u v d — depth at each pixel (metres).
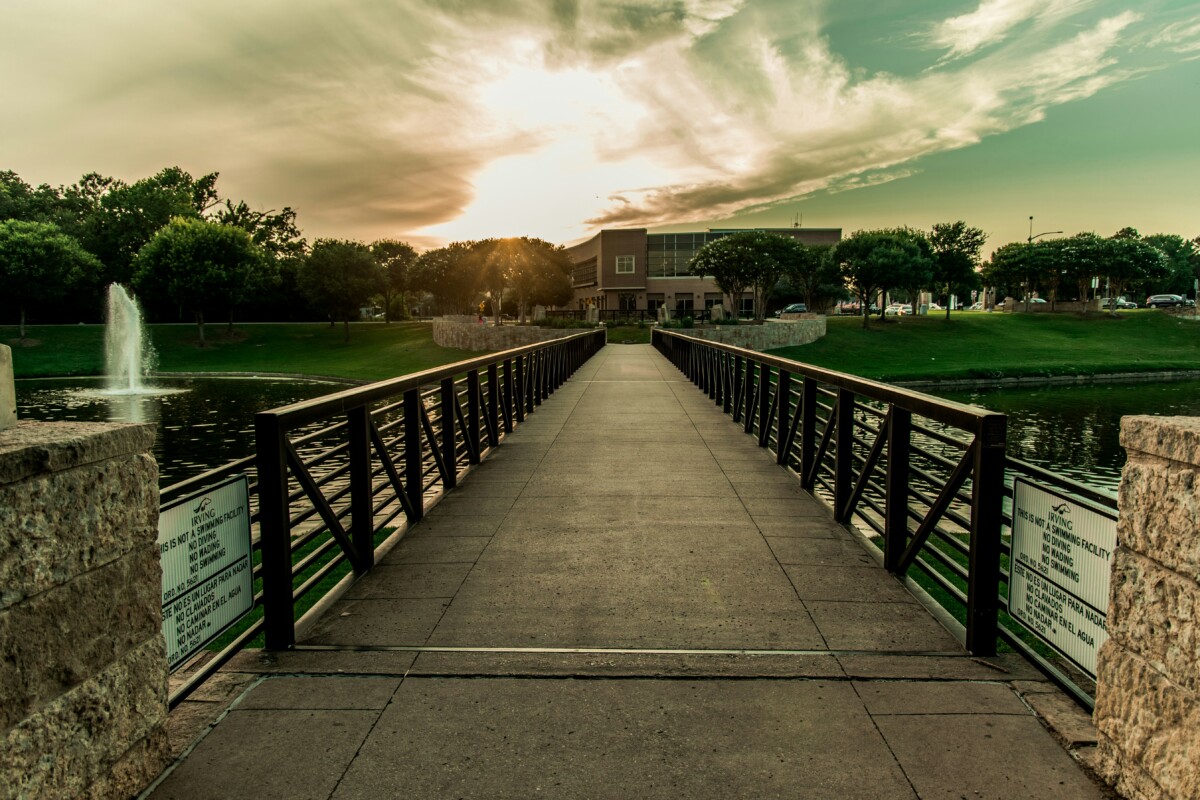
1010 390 43.41
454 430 6.62
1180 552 1.87
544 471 7.37
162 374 47.53
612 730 2.59
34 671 1.73
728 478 7.02
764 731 2.58
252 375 47.50
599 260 84.06
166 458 20.88
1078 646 2.58
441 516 5.70
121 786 2.08
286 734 2.57
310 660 3.17
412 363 49.31
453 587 4.15
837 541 5.00
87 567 1.91
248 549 3.12
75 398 35.59
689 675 3.01
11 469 1.63
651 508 5.90
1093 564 2.49
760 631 3.50
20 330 56.53
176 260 57.25
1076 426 30.38
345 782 2.29
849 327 63.88
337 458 15.98
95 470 1.94
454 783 2.28
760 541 5.00
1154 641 1.99
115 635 2.04
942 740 2.52
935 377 46.53
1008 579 3.08
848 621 3.62
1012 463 3.06
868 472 4.87
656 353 32.53
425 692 2.88
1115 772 2.19
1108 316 70.25
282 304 78.38
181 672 3.13
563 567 4.48
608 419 11.21
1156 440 1.97
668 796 2.22
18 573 1.68
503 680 2.98
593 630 3.52
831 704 2.77
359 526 4.39
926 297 101.56
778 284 79.69
